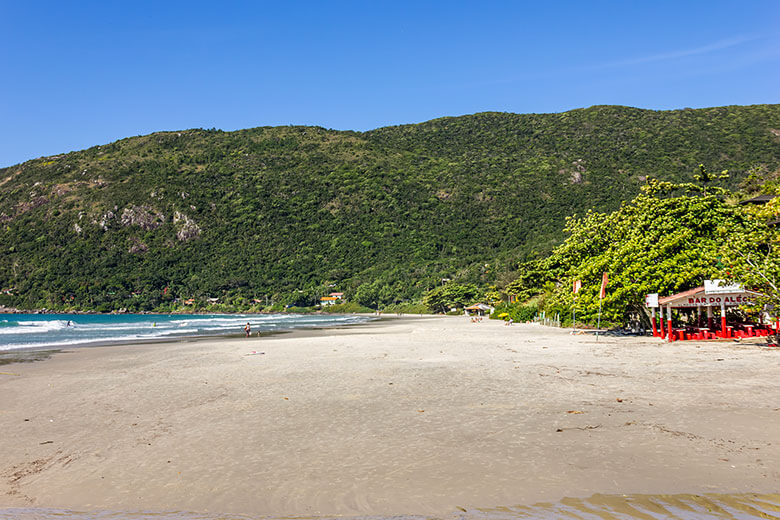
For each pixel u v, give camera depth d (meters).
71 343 37.41
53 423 10.51
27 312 194.25
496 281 130.38
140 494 6.44
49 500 6.34
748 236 22.86
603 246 35.00
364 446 8.11
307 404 11.66
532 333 39.28
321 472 6.98
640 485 6.09
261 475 6.96
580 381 13.70
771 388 11.65
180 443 8.66
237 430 9.42
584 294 32.00
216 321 101.94
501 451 7.56
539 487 6.14
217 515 5.71
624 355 20.02
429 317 128.50
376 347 27.84
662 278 27.55
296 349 27.45
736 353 19.12
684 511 5.31
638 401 10.70
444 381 14.41
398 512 5.61
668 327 26.09
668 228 29.36
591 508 5.47
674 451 7.24
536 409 10.24
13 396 13.90
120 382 16.09
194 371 18.56
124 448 8.48
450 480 6.49
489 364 18.30
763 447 7.29
